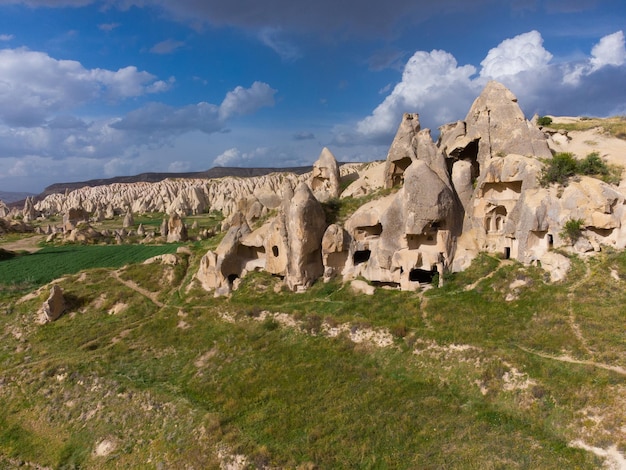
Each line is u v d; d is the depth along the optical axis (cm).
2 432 3186
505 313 3319
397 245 4156
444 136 5338
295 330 3759
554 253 3503
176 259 5609
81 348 4053
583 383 2466
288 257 4500
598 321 2903
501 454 2233
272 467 2388
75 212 11681
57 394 3447
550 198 3650
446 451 2323
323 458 2389
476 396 2667
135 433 2925
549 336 2922
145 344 4025
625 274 3158
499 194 4159
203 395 3150
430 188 3975
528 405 2481
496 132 4575
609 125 5428
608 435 2177
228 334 3900
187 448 2658
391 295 3991
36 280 5966
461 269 3981
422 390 2817
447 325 3359
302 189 4494
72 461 2845
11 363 3975
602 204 3378
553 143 4997
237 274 4956
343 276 4488
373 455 2377
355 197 5225
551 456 2178
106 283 5266
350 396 2861
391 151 4959
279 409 2844
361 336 3481
